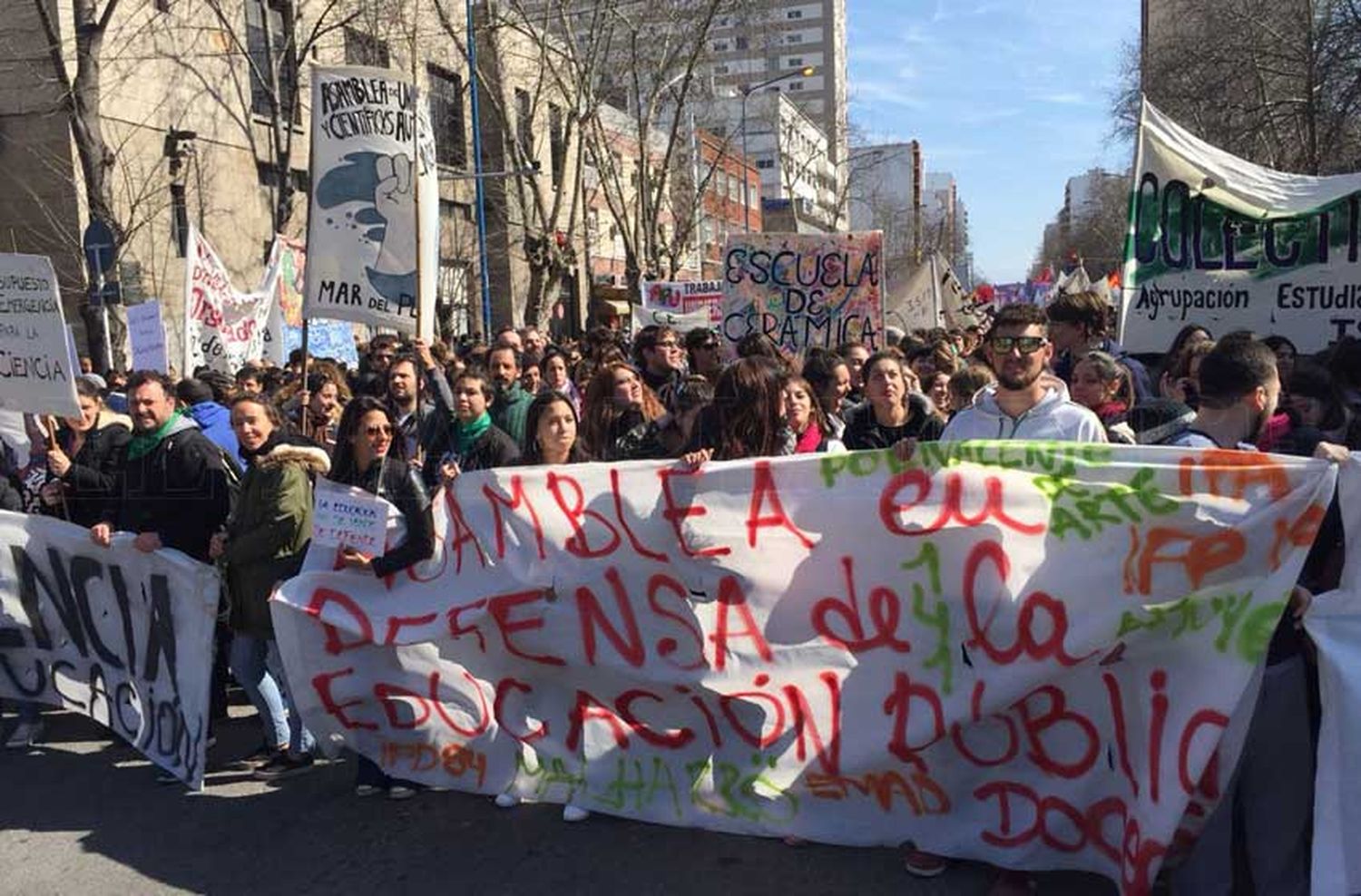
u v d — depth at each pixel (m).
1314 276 6.10
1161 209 6.33
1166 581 3.14
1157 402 4.40
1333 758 2.92
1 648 5.37
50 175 17.27
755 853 3.87
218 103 20.30
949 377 6.50
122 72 17.97
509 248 28.70
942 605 3.50
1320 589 3.13
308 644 4.42
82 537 5.07
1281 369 5.40
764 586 3.77
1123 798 3.26
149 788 4.76
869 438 5.39
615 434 5.34
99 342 13.20
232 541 4.69
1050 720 3.40
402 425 6.30
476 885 3.75
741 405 4.19
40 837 4.30
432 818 4.31
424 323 6.43
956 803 3.56
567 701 4.19
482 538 4.27
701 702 3.95
